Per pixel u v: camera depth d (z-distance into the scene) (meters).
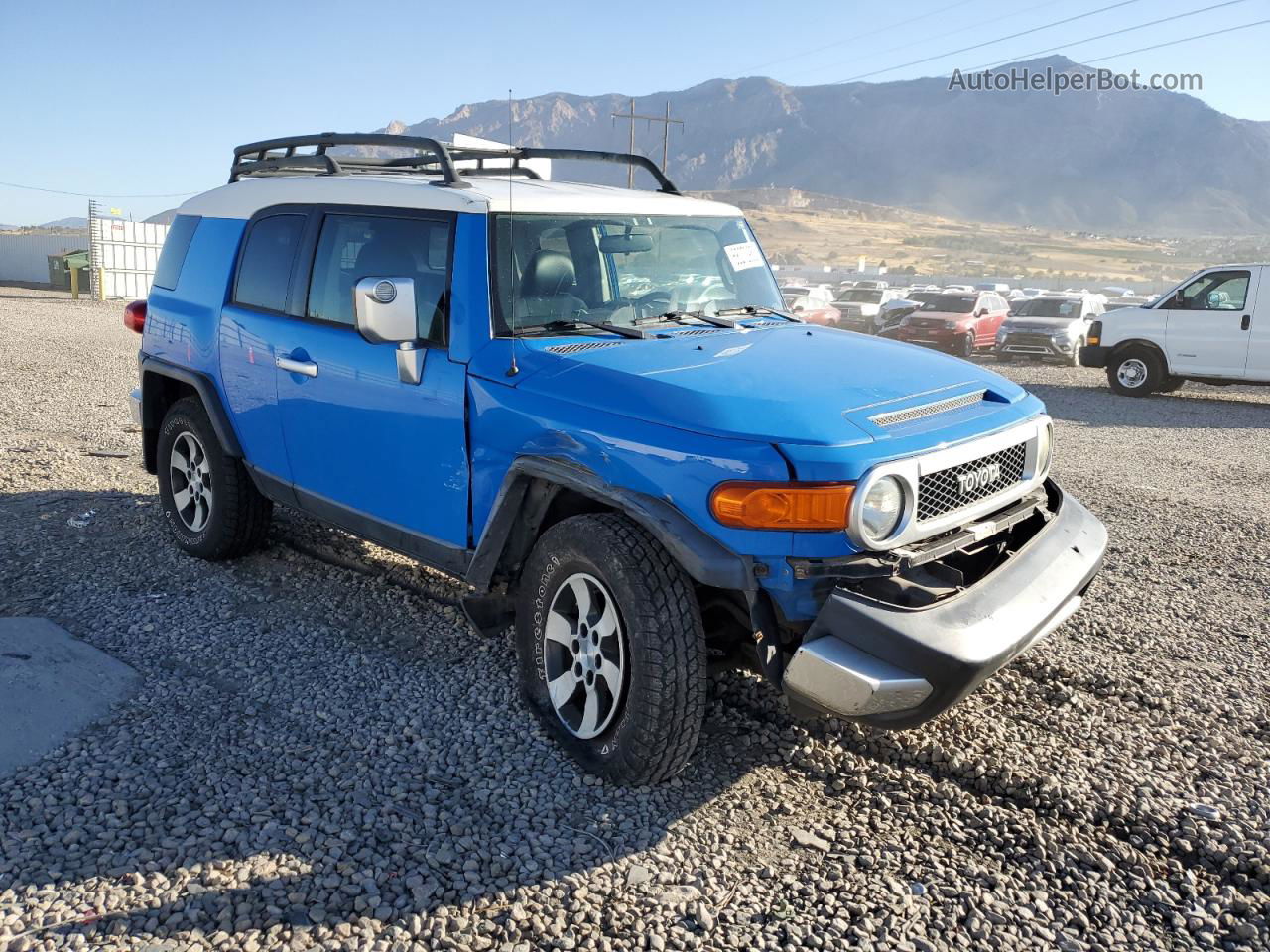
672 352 3.67
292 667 4.27
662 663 3.15
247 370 4.93
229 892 2.79
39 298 39.38
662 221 4.41
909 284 89.06
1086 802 3.34
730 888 2.89
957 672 2.86
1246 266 15.25
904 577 3.15
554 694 3.59
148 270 41.84
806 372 3.51
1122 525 6.99
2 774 3.35
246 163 5.66
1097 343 16.58
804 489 2.96
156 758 3.49
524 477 3.56
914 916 2.79
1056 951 2.68
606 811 3.25
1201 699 4.14
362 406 4.24
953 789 3.41
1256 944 2.72
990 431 3.44
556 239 4.02
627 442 3.23
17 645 4.32
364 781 3.38
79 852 2.95
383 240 4.25
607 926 2.72
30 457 8.09
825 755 3.62
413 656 4.41
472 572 3.73
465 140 5.14
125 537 5.99
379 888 2.85
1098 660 4.50
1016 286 100.88
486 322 3.77
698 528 3.09
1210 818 3.27
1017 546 3.77
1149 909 2.85
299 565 5.54
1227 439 11.67
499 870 2.94
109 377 14.12
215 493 5.34
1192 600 5.38
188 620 4.76
